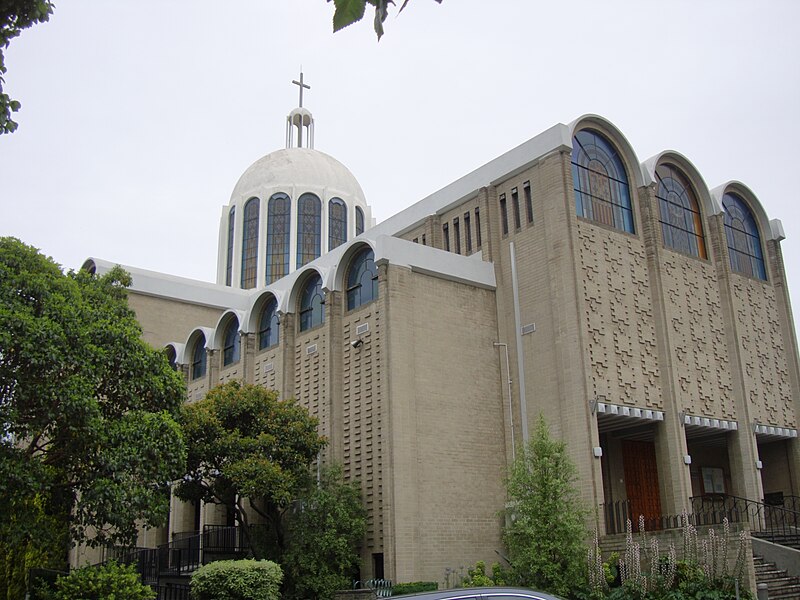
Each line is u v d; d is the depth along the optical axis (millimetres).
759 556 26969
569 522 23672
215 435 27672
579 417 28328
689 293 34469
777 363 37906
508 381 31234
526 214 32094
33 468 20172
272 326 36281
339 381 31078
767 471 37938
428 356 29672
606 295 30875
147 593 21562
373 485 28297
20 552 25109
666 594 22438
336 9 5156
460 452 29438
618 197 33312
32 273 22469
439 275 30922
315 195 61969
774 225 40344
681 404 31828
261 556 28156
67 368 21250
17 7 9750
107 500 21250
